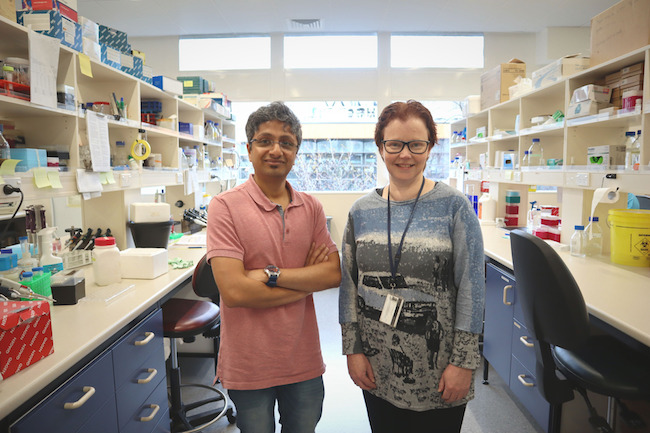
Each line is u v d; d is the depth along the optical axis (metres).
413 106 1.10
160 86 2.71
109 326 1.20
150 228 2.24
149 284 1.70
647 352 1.13
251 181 1.20
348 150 6.02
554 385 1.39
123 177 2.14
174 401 1.93
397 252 1.10
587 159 2.21
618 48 1.93
